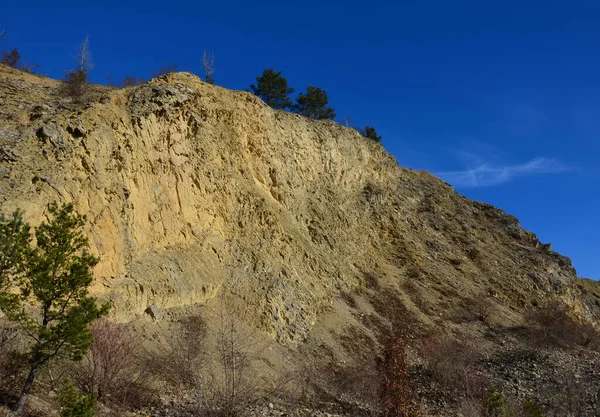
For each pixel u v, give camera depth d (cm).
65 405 867
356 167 3744
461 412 1560
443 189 4597
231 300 1842
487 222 4422
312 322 2100
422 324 2638
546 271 3991
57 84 2077
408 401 1537
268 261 2133
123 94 1927
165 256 1722
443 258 3581
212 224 2067
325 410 1455
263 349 1656
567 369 2289
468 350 2383
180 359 1378
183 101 2069
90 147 1566
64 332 856
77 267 890
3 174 1327
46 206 1322
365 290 2745
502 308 3228
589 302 4466
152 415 1091
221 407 1162
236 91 2677
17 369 907
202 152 2138
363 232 3306
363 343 2188
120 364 1117
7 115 1598
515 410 1471
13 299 862
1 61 2477
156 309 1527
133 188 1714
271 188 2623
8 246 854
